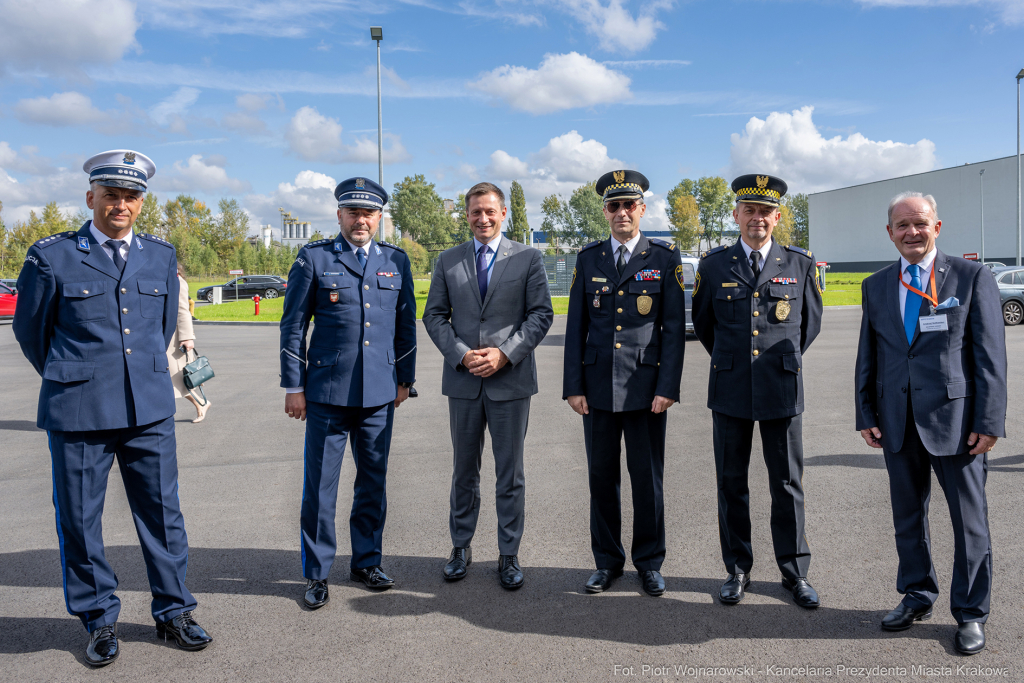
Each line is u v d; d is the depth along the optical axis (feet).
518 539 11.17
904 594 9.83
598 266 11.28
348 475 17.19
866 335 10.23
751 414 10.29
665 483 15.69
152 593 9.45
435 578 11.15
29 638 9.32
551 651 8.78
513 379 11.13
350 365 10.85
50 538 12.91
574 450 18.85
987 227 166.81
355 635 9.29
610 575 10.85
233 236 240.94
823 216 220.84
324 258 11.10
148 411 9.27
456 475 11.47
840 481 15.51
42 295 8.93
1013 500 13.75
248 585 10.91
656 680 8.05
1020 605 9.62
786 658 8.54
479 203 11.43
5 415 24.94
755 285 10.52
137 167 9.25
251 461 18.24
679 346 10.93
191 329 21.85
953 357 9.14
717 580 10.92
